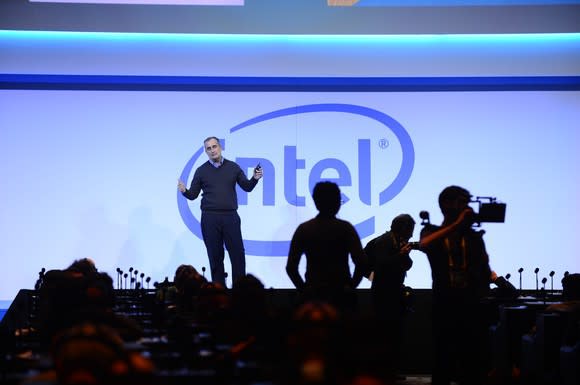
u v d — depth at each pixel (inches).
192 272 322.7
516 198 525.3
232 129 528.4
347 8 513.3
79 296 220.7
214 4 513.3
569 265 521.0
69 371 147.1
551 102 530.9
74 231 517.7
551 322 302.5
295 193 525.0
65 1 510.9
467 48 531.2
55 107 523.5
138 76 526.0
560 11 515.5
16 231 514.9
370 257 344.2
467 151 528.7
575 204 524.7
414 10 512.7
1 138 518.9
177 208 523.8
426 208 525.7
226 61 529.0
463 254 269.6
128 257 518.3
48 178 519.2
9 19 509.0
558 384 299.6
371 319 159.0
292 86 531.2
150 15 513.3
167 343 218.2
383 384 155.2
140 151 525.3
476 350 268.8
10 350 234.7
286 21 512.7
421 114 530.6
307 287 257.3
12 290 510.9
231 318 224.5
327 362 149.6
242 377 183.8
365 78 530.3
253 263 520.1
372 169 527.5
